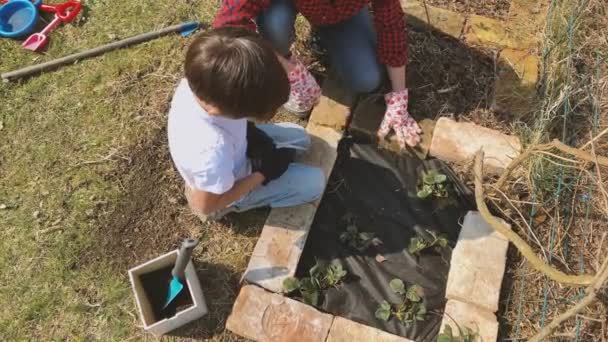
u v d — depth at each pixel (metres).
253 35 1.64
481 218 2.28
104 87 2.73
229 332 2.17
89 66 2.80
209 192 1.89
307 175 2.27
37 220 2.43
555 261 2.24
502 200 2.34
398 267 2.29
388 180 2.46
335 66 2.56
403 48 2.34
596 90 2.57
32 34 2.88
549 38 2.61
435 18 2.78
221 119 1.76
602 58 2.62
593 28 2.73
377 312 2.18
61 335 2.21
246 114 1.64
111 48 2.82
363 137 2.54
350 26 2.49
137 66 2.77
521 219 2.31
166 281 2.17
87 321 2.23
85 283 2.30
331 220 2.39
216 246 2.35
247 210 2.40
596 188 2.33
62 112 2.69
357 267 2.29
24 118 2.68
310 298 2.19
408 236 2.35
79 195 2.48
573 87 2.53
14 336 2.22
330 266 2.28
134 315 2.22
